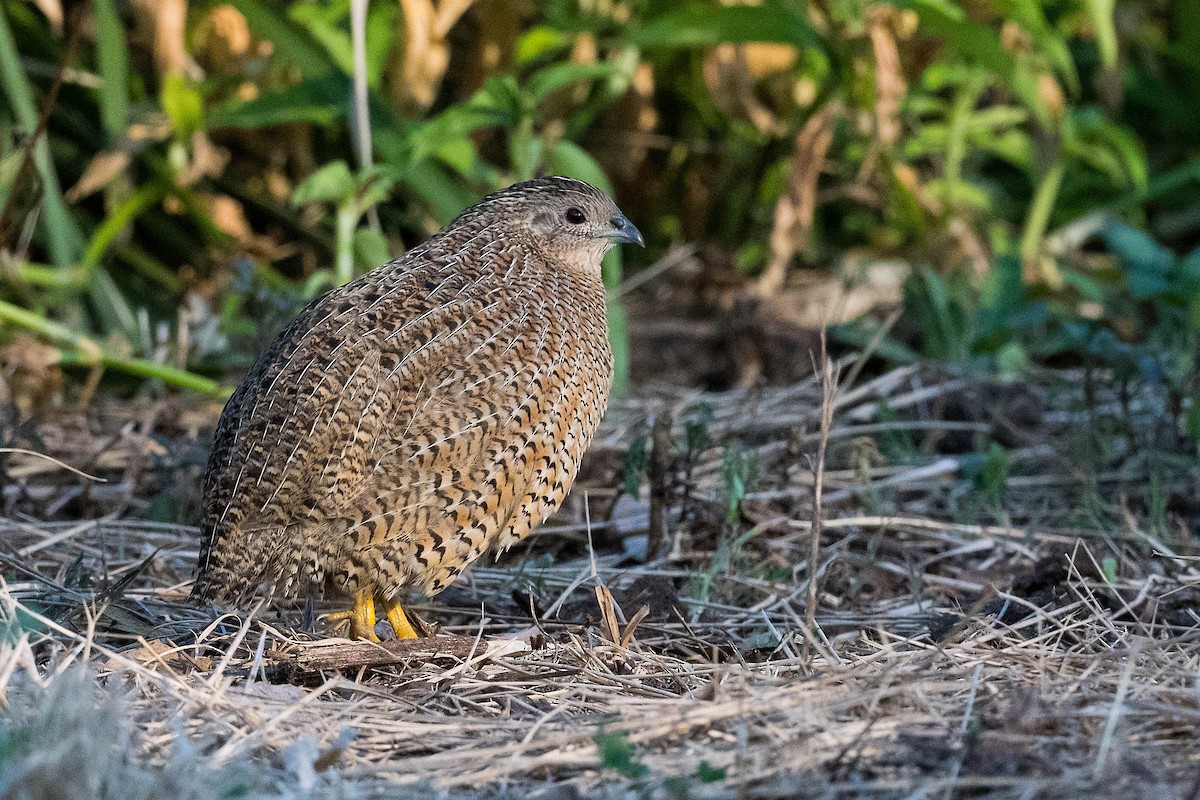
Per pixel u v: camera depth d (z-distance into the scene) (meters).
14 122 14.52
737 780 5.96
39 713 5.98
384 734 6.56
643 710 6.79
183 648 7.37
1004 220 16.84
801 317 14.58
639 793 5.82
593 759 6.18
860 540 10.08
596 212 8.83
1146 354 12.10
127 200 14.03
